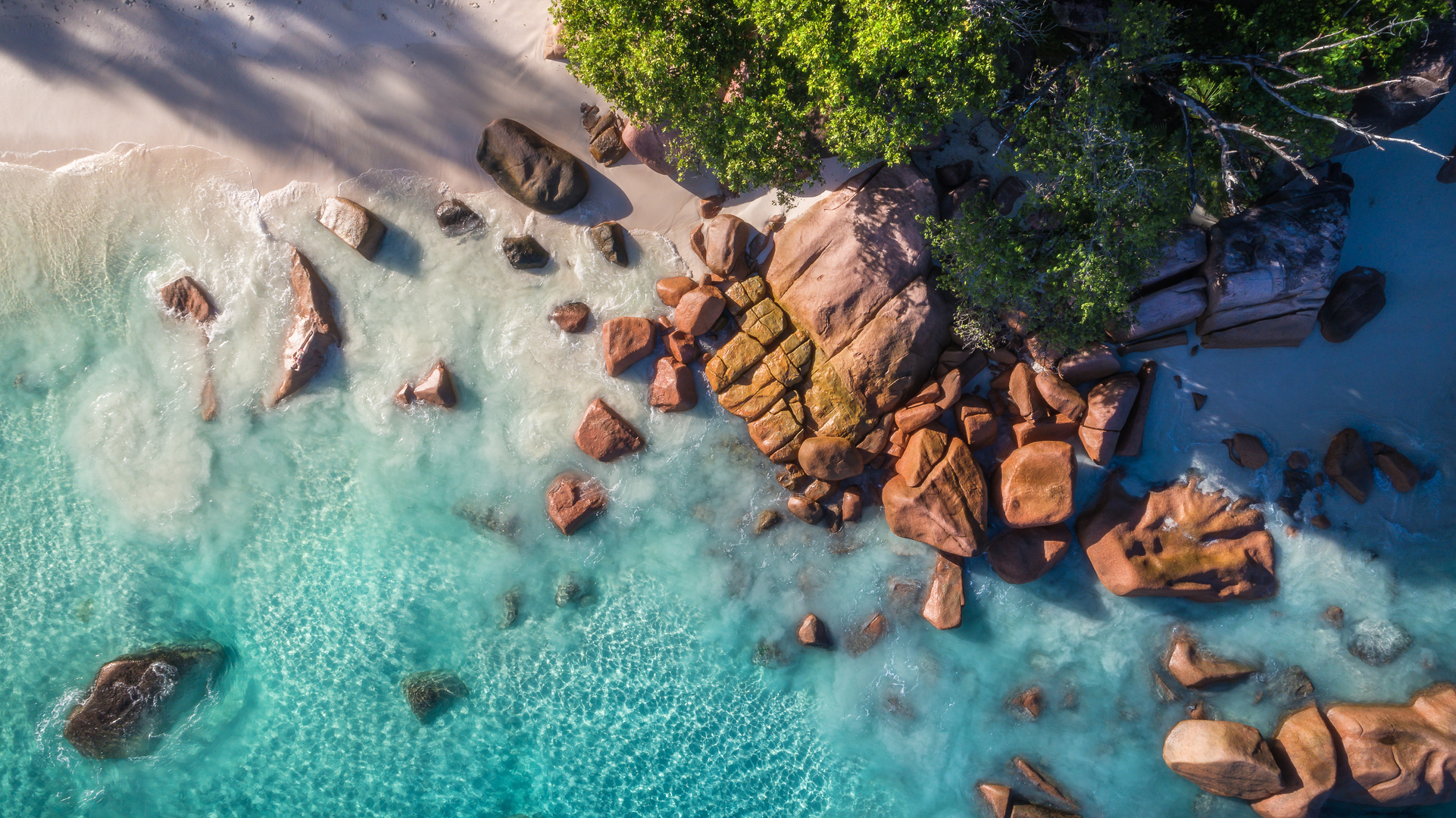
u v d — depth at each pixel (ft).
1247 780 46.09
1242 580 47.37
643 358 50.24
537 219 50.42
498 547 51.57
